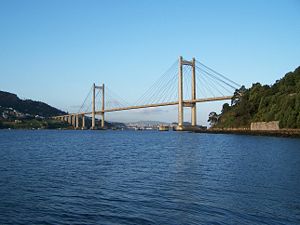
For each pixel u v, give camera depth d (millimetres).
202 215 17375
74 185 25172
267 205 19141
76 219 16891
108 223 16266
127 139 116125
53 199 20750
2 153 53969
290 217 17062
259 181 26188
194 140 98312
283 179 26953
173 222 16359
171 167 35562
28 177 28844
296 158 42438
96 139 115875
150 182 26281
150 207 18875
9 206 19109
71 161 42281
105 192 22688
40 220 16734
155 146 74438
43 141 97125
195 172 31531
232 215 17359
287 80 124938
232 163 38562
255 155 47594
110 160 43531
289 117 101250
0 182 26281
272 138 93500
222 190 23000
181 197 21078
